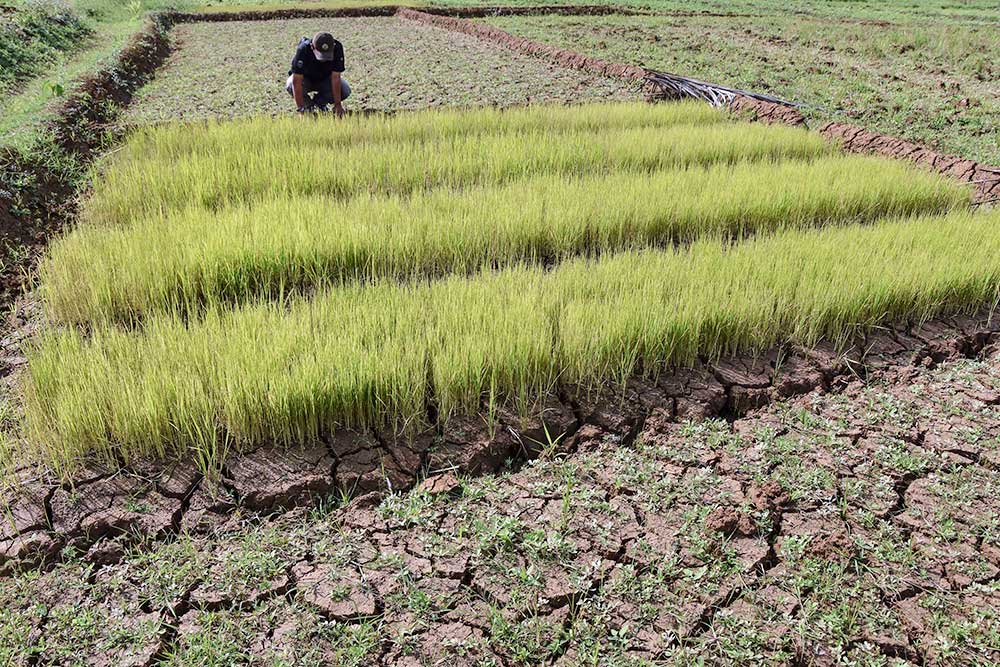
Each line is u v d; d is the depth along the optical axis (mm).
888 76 13273
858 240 5668
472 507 3373
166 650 2668
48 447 3449
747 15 23312
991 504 3422
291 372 3824
